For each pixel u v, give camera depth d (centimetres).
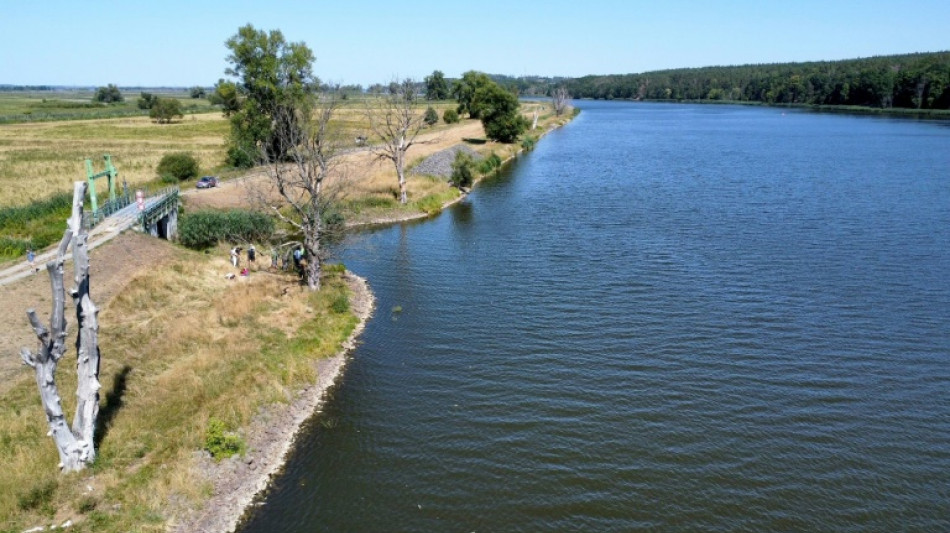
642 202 7750
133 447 2614
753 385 3334
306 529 2395
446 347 3875
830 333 3903
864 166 10206
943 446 2834
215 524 2384
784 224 6462
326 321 4162
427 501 2545
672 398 3228
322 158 4794
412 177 8744
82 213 2431
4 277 4072
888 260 5231
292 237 6200
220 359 3394
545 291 4738
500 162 11188
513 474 2694
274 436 2953
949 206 7119
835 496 2536
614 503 2512
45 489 2294
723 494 2555
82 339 2422
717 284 4772
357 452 2862
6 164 9738
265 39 9212
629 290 4697
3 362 3075
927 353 3638
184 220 5797
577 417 3091
